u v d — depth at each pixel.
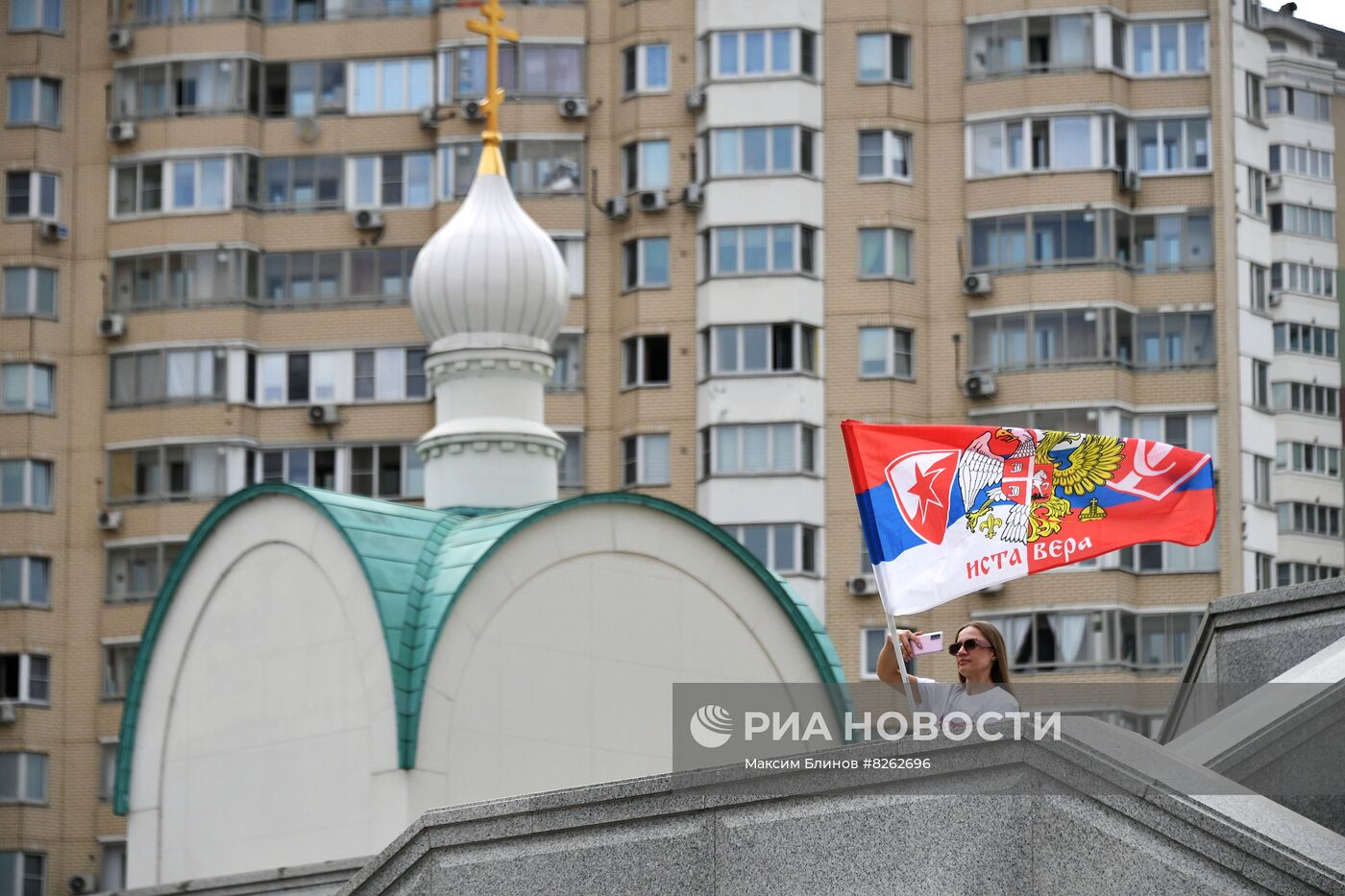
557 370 75.00
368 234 77.56
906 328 74.12
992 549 20.05
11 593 75.81
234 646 44.72
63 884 74.62
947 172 75.00
